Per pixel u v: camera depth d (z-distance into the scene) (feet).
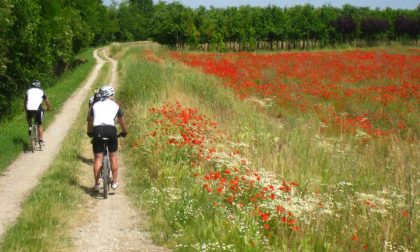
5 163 35.29
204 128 37.52
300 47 246.06
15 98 79.30
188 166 30.30
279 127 46.14
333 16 249.14
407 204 23.97
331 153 38.04
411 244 19.85
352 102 65.62
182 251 19.47
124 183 30.83
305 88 71.61
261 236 20.30
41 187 28.32
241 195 24.64
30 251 19.10
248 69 95.81
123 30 402.52
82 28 160.97
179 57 123.24
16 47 77.30
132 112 50.24
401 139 46.37
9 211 25.16
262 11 239.50
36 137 40.78
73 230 22.25
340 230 21.21
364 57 128.98
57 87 89.25
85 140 44.68
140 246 20.67
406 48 197.67
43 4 105.40
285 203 21.83
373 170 33.81
